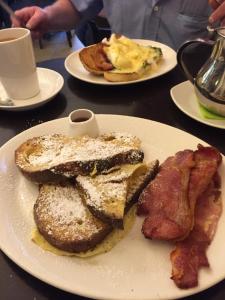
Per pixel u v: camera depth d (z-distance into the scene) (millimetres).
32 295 257
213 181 327
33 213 312
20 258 266
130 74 517
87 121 391
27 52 460
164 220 288
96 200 293
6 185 345
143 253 279
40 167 340
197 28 708
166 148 385
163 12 713
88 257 276
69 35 1458
